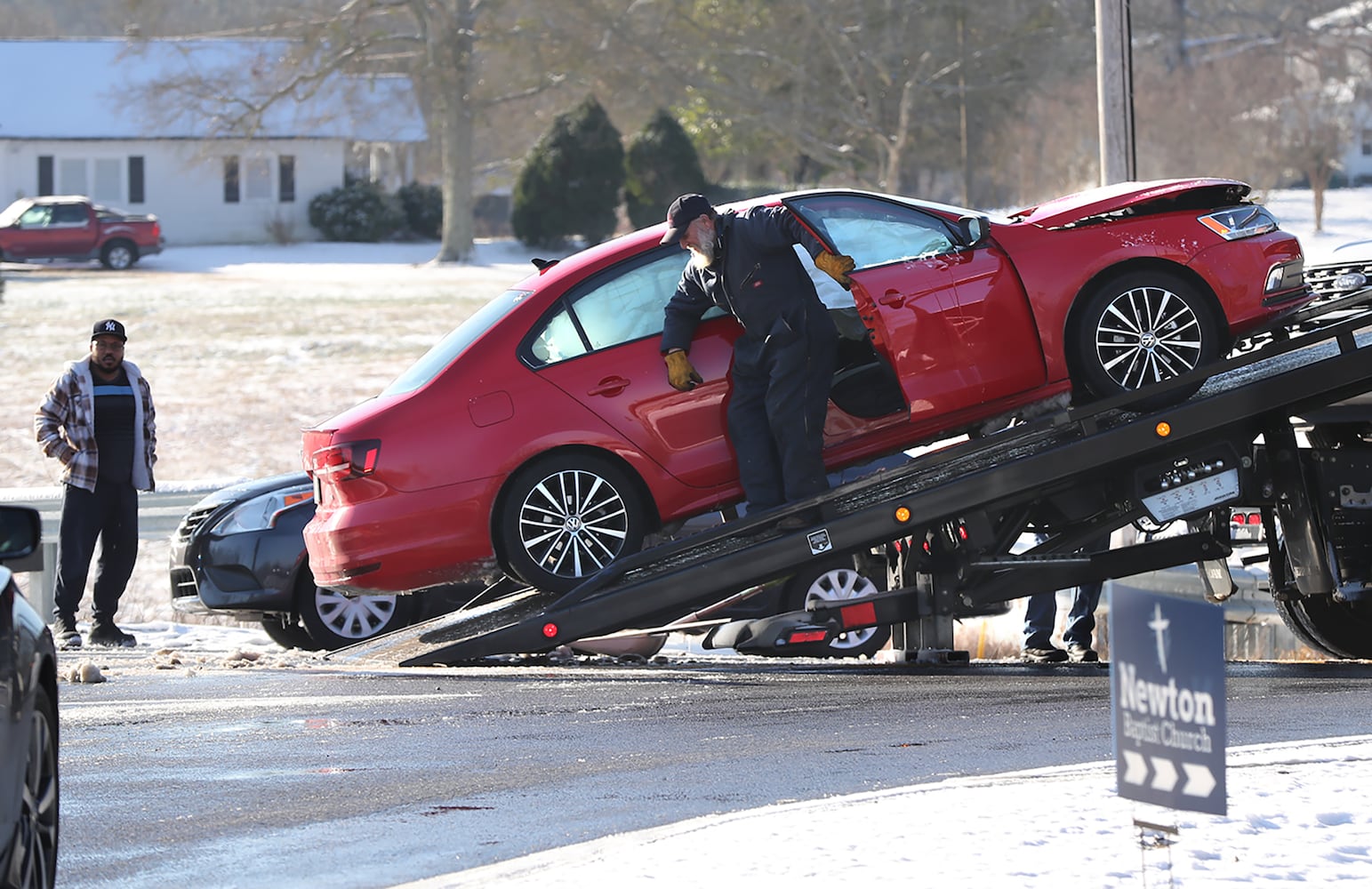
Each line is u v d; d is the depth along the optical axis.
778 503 32.78
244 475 80.31
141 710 29.81
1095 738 25.27
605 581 32.59
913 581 36.09
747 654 39.69
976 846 17.92
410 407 33.28
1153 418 32.88
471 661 36.22
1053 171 170.38
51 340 125.69
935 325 32.41
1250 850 17.64
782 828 19.11
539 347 33.47
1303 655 44.00
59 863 18.73
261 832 20.16
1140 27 193.25
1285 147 164.00
